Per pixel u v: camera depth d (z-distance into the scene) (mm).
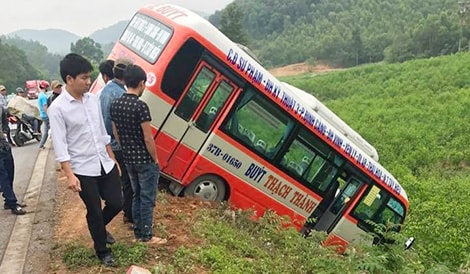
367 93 47719
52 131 5320
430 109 31562
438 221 12031
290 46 120625
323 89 56250
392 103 37438
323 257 7438
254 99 9375
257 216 10070
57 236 7312
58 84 13734
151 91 8641
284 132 9828
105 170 5766
